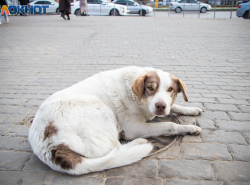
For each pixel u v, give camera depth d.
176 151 2.47
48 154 2.13
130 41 9.31
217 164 2.22
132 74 2.97
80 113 2.40
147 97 2.67
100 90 2.92
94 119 2.42
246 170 2.13
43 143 2.19
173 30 12.16
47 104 2.46
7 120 3.30
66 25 14.45
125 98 2.88
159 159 2.34
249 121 3.10
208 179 2.03
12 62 6.60
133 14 25.72
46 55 7.35
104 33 11.29
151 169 2.19
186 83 4.74
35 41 9.48
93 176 2.12
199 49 7.83
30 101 3.98
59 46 8.59
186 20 17.95
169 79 2.67
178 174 2.10
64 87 4.63
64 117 2.31
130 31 11.84
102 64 6.22
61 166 2.06
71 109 2.40
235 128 2.92
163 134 2.81
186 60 6.50
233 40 9.15
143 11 23.94
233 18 20.05
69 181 2.07
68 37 10.30
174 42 9.04
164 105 2.44
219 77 5.05
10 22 16.55
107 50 7.86
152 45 8.54
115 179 2.07
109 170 2.20
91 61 6.56
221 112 3.41
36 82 4.96
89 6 23.59
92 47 8.35
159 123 2.83
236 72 5.36
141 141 2.63
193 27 13.30
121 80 2.99
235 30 11.72
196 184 1.97
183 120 3.22
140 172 2.15
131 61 6.45
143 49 7.92
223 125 3.01
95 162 2.13
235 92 4.18
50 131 2.21
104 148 2.34
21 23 15.78
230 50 7.57
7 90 4.51
